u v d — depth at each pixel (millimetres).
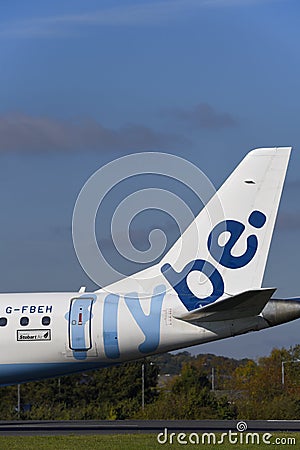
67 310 55875
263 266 54844
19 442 46469
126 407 102188
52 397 136000
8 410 124438
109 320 54969
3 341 56156
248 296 49969
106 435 50000
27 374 56625
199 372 132875
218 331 53812
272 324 53719
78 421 71250
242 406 88500
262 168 55250
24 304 56688
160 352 55031
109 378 135750
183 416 84812
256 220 55062
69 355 55594
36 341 55781
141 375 135875
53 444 45188
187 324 54281
